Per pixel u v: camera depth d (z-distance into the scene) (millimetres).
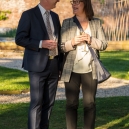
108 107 9531
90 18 6473
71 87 6402
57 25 6551
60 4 38625
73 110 6473
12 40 28531
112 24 27375
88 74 6363
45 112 6641
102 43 6324
